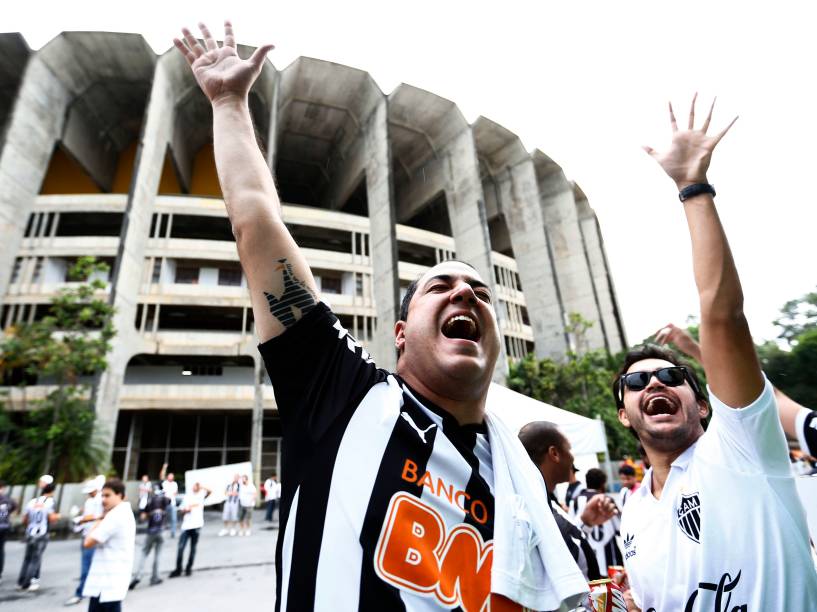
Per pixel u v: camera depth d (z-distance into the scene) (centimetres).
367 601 76
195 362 2350
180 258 2269
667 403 163
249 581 648
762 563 123
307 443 94
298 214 2544
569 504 325
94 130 2689
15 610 546
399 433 95
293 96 2761
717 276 131
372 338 2384
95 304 1513
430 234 2870
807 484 187
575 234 3619
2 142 1952
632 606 158
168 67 2394
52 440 1385
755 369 129
